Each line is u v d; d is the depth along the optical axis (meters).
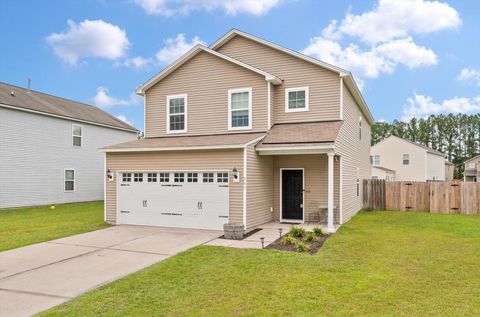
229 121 13.80
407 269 6.67
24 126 19.14
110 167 13.10
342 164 12.85
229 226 10.04
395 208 17.70
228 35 14.96
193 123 14.38
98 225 12.59
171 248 8.78
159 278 6.21
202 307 4.88
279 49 14.06
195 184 11.78
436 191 16.72
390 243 9.07
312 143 11.04
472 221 13.39
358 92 15.09
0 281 6.21
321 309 4.77
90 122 23.00
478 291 5.48
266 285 5.77
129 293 5.48
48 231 11.34
